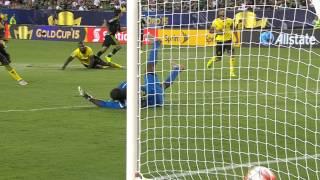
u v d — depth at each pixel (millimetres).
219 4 13961
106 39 43938
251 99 24016
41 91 29516
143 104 16094
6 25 80625
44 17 83062
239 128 18328
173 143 16359
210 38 15203
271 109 21953
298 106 22688
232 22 14742
